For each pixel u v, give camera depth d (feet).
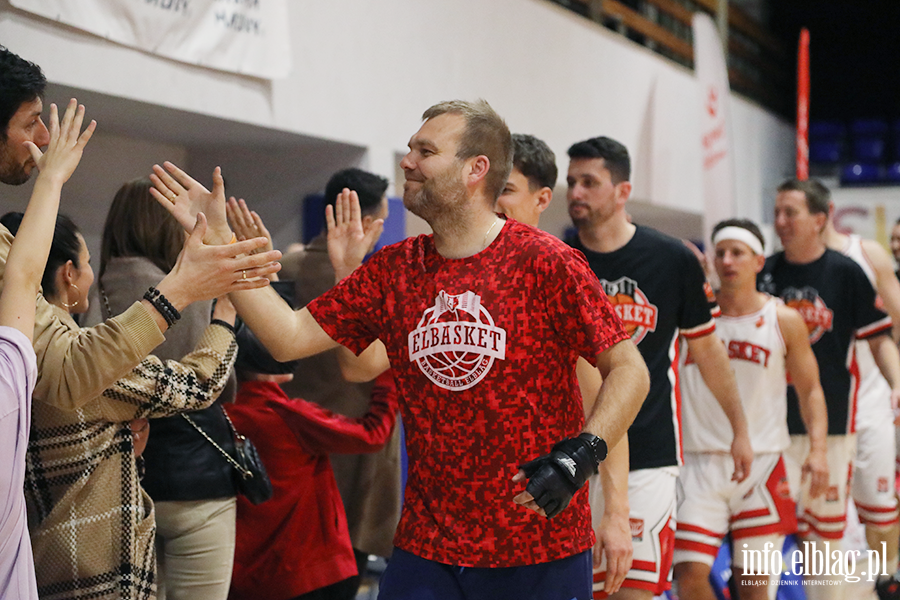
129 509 7.59
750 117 37.09
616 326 6.78
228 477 9.20
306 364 12.51
